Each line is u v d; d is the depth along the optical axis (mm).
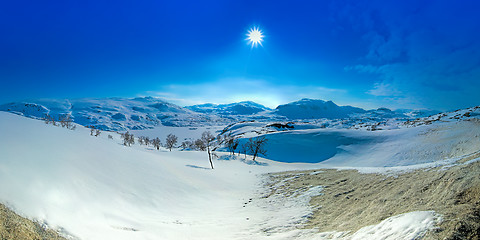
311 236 10414
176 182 23844
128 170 20953
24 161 11992
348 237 8789
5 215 7961
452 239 5887
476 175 9625
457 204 8055
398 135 83375
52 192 11180
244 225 13859
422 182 12492
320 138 91250
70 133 22375
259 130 135750
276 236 11281
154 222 13531
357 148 80250
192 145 102375
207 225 13961
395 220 8078
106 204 13688
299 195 20219
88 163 17141
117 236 10203
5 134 14031
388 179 16859
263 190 25734
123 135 103375
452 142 63375
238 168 46688
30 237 7648
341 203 15148
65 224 9477
